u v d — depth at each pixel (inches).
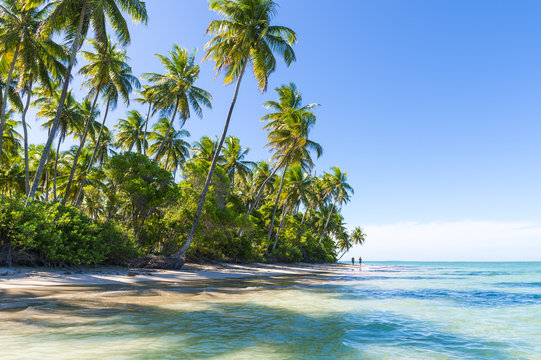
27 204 670.5
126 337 211.2
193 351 189.3
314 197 2335.1
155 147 1561.3
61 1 764.0
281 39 962.1
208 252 1309.1
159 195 919.7
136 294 412.2
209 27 911.0
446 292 626.5
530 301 503.2
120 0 802.8
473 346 230.5
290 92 1493.6
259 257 1612.9
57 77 964.0
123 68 1197.7
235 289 538.6
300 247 2228.1
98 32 786.8
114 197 903.1
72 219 700.7
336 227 3164.4
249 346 206.5
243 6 943.0
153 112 1266.0
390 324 301.9
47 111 1190.3
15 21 852.6
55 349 179.2
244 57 970.7
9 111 1295.5
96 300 351.6
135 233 968.3
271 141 1408.7
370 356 198.4
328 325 286.5
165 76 1226.0
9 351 171.6
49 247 607.8
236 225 1298.0
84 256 663.8
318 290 580.1
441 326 301.3
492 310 408.5
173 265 884.0
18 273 532.7
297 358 186.4
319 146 1456.7
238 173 1774.1
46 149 735.1
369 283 798.5
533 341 247.3
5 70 931.3
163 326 247.0
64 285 477.1
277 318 306.2
